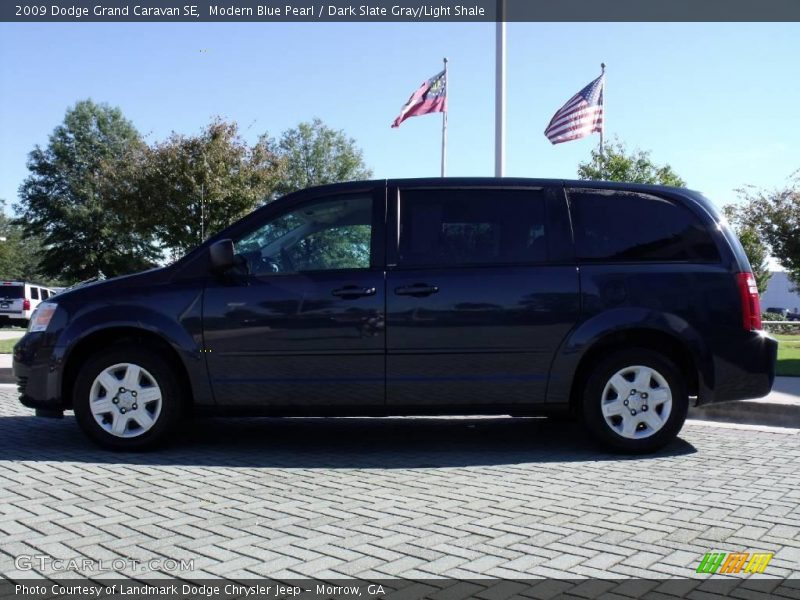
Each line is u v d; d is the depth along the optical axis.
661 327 5.64
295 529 3.85
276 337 5.67
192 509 4.21
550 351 5.66
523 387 5.68
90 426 5.77
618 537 3.73
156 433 5.74
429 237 5.80
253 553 3.49
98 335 5.86
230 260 5.57
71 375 5.96
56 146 57.47
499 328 5.65
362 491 4.63
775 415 7.57
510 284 5.67
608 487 4.73
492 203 5.87
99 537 3.71
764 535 3.76
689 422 7.36
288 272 5.77
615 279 5.69
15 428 6.85
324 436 6.55
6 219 70.12
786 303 86.12
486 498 4.47
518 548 3.56
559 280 5.68
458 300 5.65
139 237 55.59
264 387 5.69
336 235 5.84
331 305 5.66
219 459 5.58
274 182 29.31
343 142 67.06
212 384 5.70
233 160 28.00
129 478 4.95
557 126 18.86
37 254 57.53
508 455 5.75
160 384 5.73
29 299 31.36
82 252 55.66
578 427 7.00
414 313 5.63
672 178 26.17
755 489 4.67
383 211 5.86
